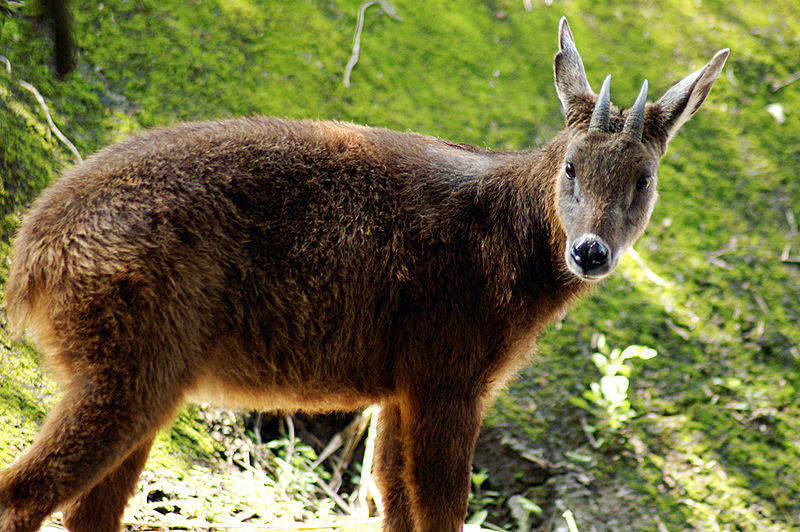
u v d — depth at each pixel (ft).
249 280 27.27
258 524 35.24
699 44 56.34
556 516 39.63
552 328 44.57
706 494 40.27
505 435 41.27
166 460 36.50
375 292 28.76
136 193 26.13
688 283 47.09
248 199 27.30
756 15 59.16
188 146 27.55
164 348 25.63
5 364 35.32
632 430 41.93
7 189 39.04
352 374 29.40
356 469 41.57
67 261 25.40
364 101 49.42
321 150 28.84
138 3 48.57
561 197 28.40
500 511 40.42
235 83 47.85
